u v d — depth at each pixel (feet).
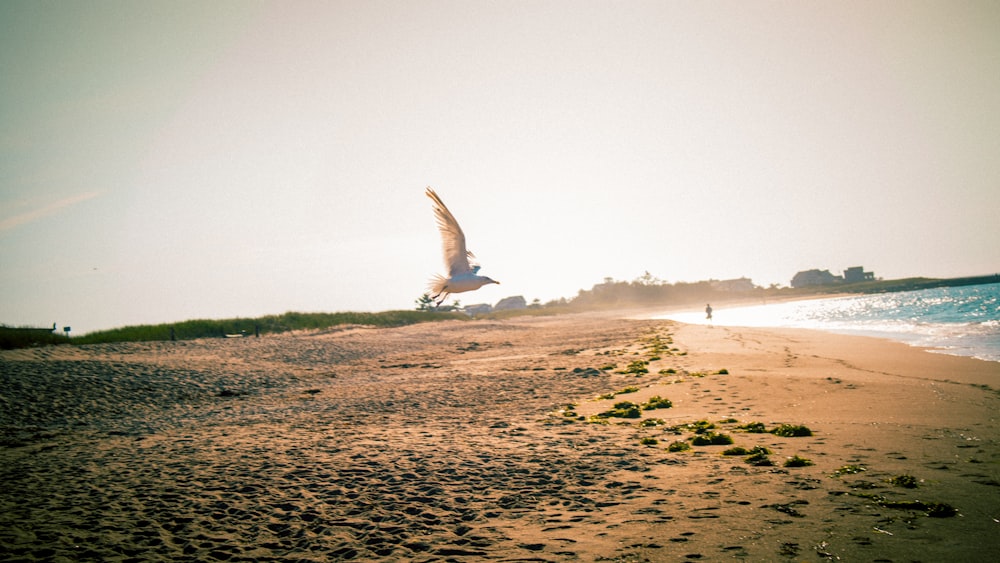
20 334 107.45
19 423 53.57
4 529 24.21
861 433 35.60
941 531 19.63
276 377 84.38
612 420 44.62
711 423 40.45
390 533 22.61
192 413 58.65
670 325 192.03
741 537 20.02
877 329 141.08
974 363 69.05
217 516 25.39
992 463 27.86
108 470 34.86
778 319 231.50
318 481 30.32
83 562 20.59
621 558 18.84
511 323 231.71
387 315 233.55
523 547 20.44
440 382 73.97
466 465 32.42
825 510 22.31
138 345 110.11
